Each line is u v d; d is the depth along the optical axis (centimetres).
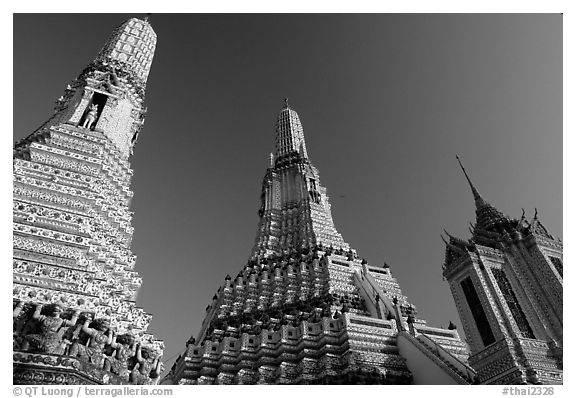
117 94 3073
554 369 2255
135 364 1678
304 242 5578
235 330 4059
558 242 2788
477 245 2788
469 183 3428
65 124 2569
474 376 2667
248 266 5372
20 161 2061
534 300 2542
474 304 2605
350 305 4281
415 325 3778
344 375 3067
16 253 1580
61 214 1870
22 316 1414
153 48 3931
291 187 7062
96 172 2361
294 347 3522
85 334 1506
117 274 2056
